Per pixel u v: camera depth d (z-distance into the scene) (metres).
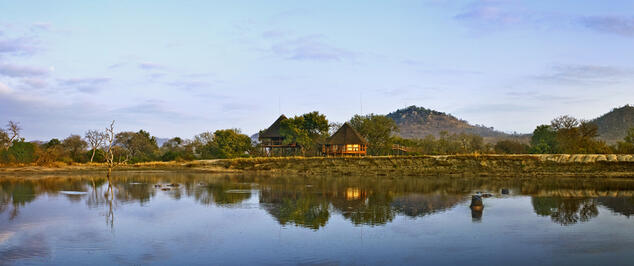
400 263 15.62
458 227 21.84
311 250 17.36
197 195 35.47
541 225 22.34
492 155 64.00
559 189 40.69
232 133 96.94
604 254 16.80
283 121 93.69
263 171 69.88
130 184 45.66
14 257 16.20
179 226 22.08
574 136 81.12
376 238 19.41
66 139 104.62
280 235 20.02
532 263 15.65
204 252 17.06
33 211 26.66
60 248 17.58
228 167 74.44
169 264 15.45
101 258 16.17
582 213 26.19
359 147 82.88
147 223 22.88
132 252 17.02
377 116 99.94
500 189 40.94
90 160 95.44
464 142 116.38
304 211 27.03
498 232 20.69
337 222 23.22
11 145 81.00
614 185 45.00
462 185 45.41
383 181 51.28
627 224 22.62
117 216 24.97
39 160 77.62
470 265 15.42
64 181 49.44
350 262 15.70
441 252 17.08
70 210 27.11
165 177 57.53
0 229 21.12
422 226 22.11
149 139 124.69
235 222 23.22
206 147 102.31
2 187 41.66
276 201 31.88
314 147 92.94
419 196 35.06
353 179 54.59
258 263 15.56
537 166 60.12
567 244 18.33
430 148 105.75
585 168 58.31
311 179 54.53
